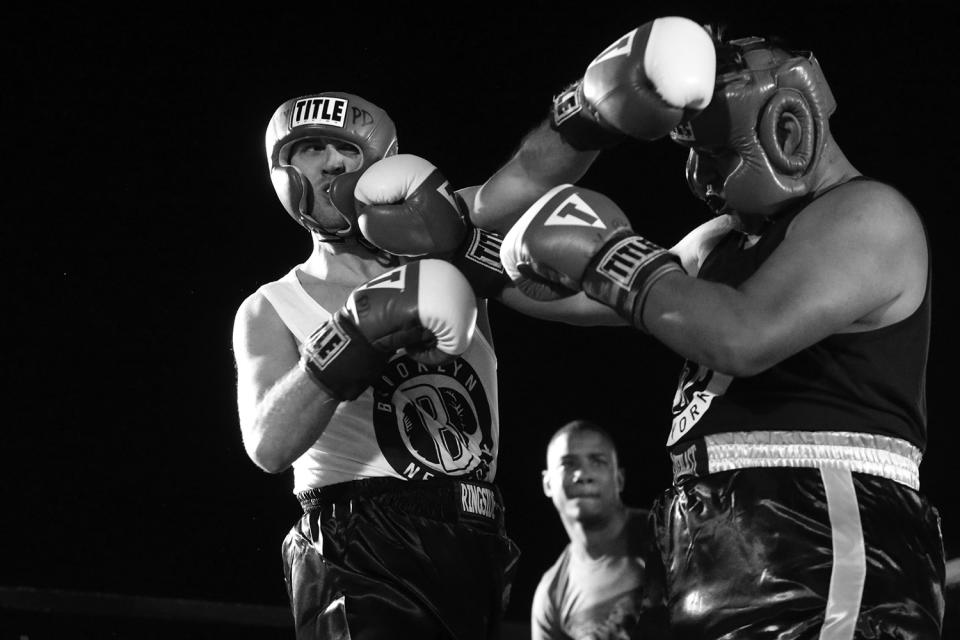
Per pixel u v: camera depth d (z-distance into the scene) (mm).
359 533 2879
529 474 7254
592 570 4988
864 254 2250
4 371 6613
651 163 7199
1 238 6703
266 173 6992
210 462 6738
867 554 2244
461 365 3041
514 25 7227
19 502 6520
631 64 2375
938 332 6852
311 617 2881
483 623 2928
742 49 2416
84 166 6828
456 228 2828
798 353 2365
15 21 6703
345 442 2947
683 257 2713
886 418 2344
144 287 6852
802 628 2223
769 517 2289
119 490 6645
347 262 3078
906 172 6980
